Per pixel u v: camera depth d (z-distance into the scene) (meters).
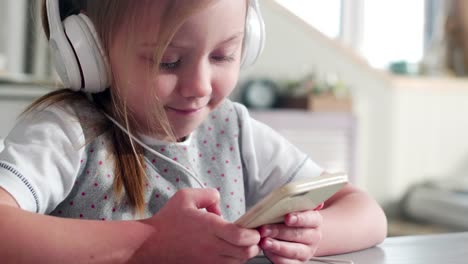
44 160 0.79
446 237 0.98
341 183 0.68
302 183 0.63
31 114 0.86
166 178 0.96
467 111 3.73
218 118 1.07
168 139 0.94
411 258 0.83
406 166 3.58
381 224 0.93
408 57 3.93
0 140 1.04
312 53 3.26
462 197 3.26
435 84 3.62
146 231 0.69
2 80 2.61
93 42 0.81
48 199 0.80
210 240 0.67
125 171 0.90
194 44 0.74
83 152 0.87
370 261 0.81
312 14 3.58
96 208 0.88
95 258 0.67
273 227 0.70
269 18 3.16
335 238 0.85
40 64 2.62
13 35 2.59
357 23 3.74
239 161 1.06
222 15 0.74
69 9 0.86
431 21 3.96
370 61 3.77
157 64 0.74
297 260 0.73
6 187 0.74
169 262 0.68
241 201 1.05
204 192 0.72
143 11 0.74
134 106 0.81
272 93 3.10
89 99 0.92
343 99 3.07
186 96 0.78
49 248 0.66
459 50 3.90
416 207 3.43
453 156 3.72
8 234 0.66
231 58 0.81
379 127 3.48
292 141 2.93
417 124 3.60
